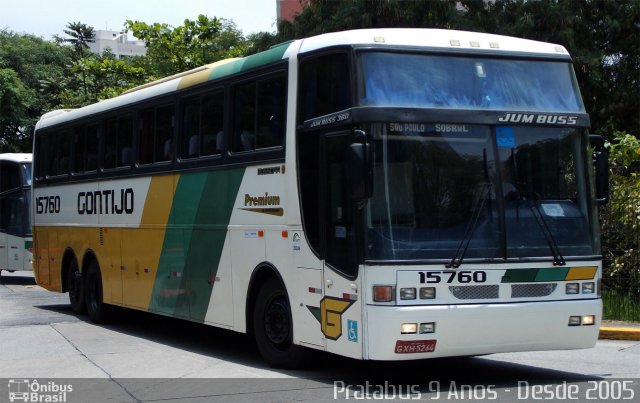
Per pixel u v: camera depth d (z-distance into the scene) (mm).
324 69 9414
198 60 30203
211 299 11578
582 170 9445
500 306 8750
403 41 9133
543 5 21578
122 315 15781
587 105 22656
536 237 9039
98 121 15469
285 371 10320
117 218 14578
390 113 8742
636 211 14898
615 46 23109
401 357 8492
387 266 8492
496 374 10086
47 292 23297
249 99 10828
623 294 14867
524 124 9234
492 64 9352
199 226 11867
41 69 53656
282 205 9984
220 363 11102
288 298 9914
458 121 8961
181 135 12508
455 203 8812
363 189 8273
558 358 11312
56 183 17344
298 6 34219
